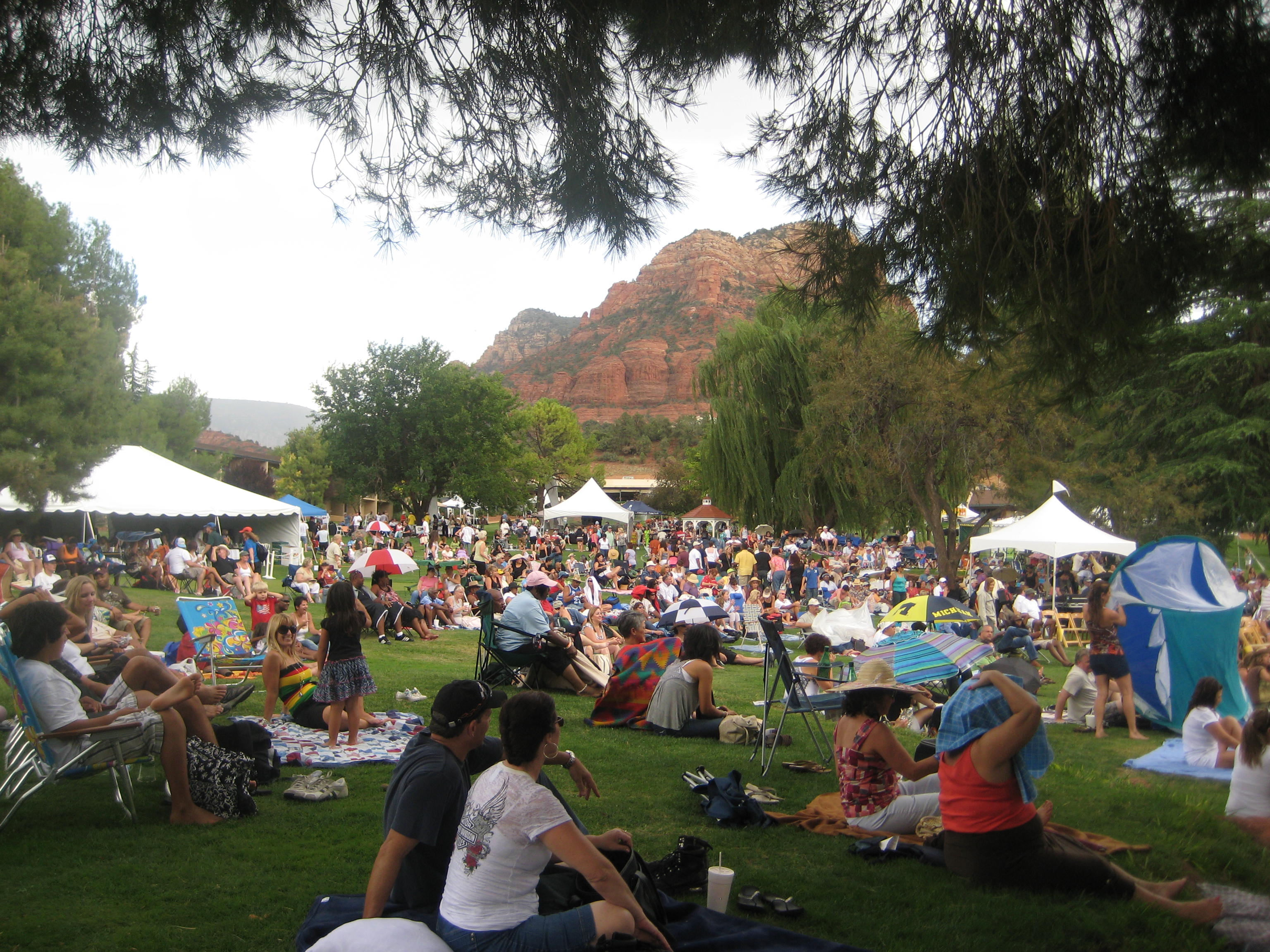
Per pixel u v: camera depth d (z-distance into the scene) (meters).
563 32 5.09
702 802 5.66
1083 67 4.50
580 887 3.54
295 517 30.69
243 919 3.80
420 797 3.22
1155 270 4.80
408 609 14.78
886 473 28.23
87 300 23.11
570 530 56.59
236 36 4.98
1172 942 3.83
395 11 5.05
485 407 56.12
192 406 45.78
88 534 23.16
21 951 3.43
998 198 4.66
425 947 2.92
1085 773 6.98
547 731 3.14
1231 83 4.47
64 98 4.92
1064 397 5.46
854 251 5.28
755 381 37.81
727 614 17.03
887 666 6.04
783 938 3.54
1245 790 5.63
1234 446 29.39
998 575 20.62
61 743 4.88
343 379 54.94
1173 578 8.88
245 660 9.78
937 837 4.91
